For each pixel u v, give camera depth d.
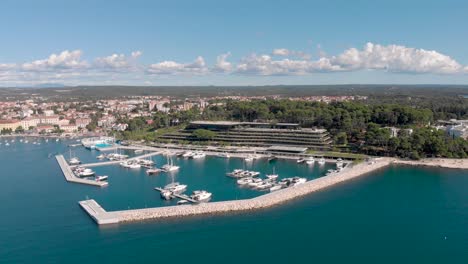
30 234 198.12
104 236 193.62
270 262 168.50
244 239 189.50
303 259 170.75
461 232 195.38
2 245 186.50
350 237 191.12
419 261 168.38
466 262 167.25
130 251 178.75
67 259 172.75
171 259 171.62
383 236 192.00
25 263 170.12
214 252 177.12
